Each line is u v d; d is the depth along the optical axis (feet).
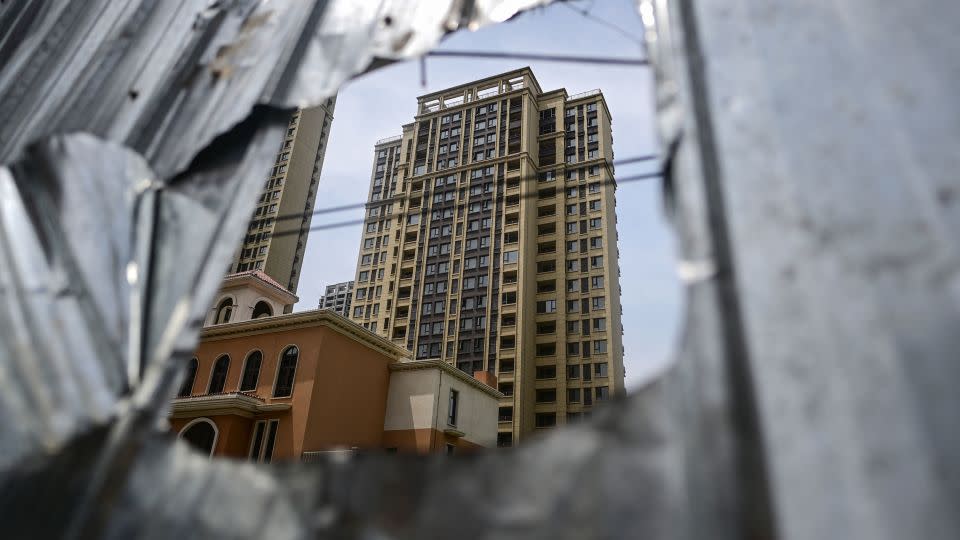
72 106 8.34
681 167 4.95
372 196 219.41
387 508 4.68
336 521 4.78
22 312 6.31
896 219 4.05
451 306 176.76
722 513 3.51
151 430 5.57
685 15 5.90
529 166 188.96
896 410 3.45
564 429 4.41
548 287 179.73
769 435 3.52
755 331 3.88
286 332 63.26
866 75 4.75
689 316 4.22
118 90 8.38
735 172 4.62
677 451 3.89
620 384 163.84
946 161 4.15
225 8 9.02
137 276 6.59
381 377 69.21
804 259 4.09
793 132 4.66
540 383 164.76
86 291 6.40
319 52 8.06
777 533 3.25
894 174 4.23
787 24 5.29
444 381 70.64
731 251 4.27
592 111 204.85
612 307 171.01
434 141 213.46
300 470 5.16
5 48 9.46
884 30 4.91
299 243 202.90
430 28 7.74
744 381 3.77
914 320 3.68
